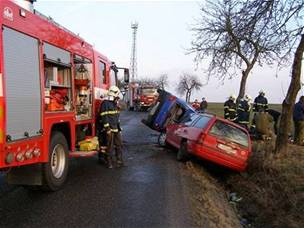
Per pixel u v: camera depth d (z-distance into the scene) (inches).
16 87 248.7
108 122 419.8
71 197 302.5
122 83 586.9
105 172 402.3
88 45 418.9
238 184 441.1
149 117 634.2
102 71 481.7
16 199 294.4
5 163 236.8
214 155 450.9
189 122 525.7
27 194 308.8
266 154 494.6
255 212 358.0
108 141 423.5
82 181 357.7
